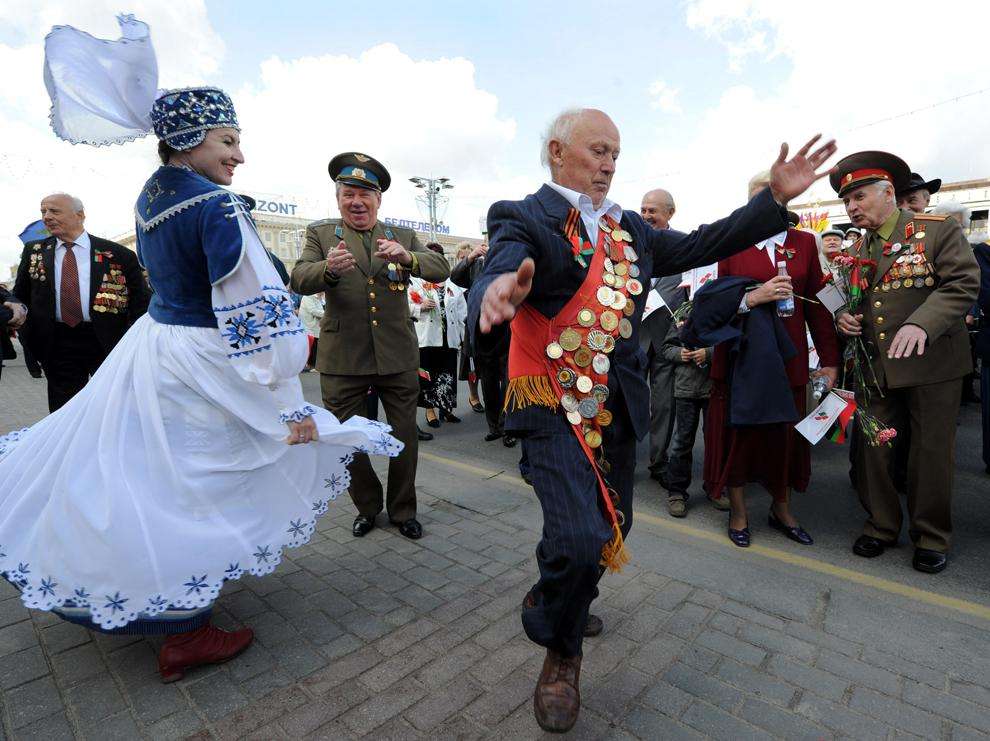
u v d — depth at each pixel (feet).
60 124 5.76
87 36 5.63
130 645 6.82
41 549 5.55
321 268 9.15
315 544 9.78
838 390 9.10
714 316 8.82
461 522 10.77
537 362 5.47
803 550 9.59
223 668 6.45
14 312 11.20
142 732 5.48
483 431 18.51
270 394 6.53
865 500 9.49
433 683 6.20
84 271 11.95
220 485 6.24
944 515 8.72
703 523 10.84
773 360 8.87
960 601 7.91
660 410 12.89
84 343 12.19
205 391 6.09
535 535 10.14
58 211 11.53
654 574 8.64
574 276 5.42
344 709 5.81
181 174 6.15
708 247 6.24
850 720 5.64
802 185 5.83
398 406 10.03
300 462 7.09
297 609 7.70
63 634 7.02
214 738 5.42
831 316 9.59
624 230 5.97
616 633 7.11
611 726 5.58
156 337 6.14
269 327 5.85
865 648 6.79
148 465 5.94
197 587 5.96
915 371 8.52
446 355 18.17
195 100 6.15
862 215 8.95
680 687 6.14
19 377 32.71
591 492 5.24
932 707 5.81
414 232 10.66
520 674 6.34
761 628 7.21
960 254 7.99
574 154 5.62
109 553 5.50
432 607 7.74
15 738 5.39
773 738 5.43
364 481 10.23
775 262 9.39
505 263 4.79
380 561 9.13
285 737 5.44
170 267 6.10
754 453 9.70
